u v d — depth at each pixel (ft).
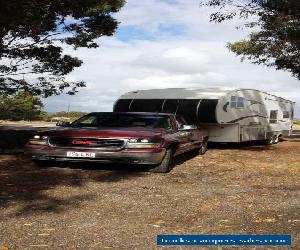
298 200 21.56
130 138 28.58
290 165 35.68
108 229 16.10
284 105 65.31
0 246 13.96
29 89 53.62
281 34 52.95
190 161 37.29
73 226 16.40
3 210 18.48
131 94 54.19
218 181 27.20
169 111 49.26
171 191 23.56
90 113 35.37
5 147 42.86
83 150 28.94
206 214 18.58
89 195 21.99
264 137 57.77
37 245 14.16
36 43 51.65
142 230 16.05
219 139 49.70
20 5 36.32
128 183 25.75
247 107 52.29
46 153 29.66
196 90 50.19
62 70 54.08
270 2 48.32
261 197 22.25
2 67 50.85
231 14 50.47
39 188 23.41
